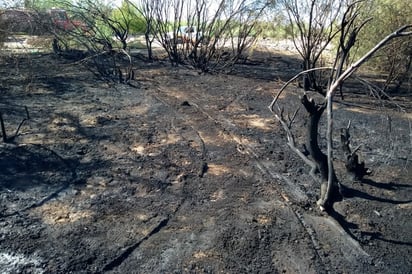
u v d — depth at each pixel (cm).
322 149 439
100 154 405
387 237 295
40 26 745
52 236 278
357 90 695
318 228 301
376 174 388
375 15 655
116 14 1105
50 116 505
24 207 310
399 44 636
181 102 588
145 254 265
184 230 291
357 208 330
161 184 353
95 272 247
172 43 979
